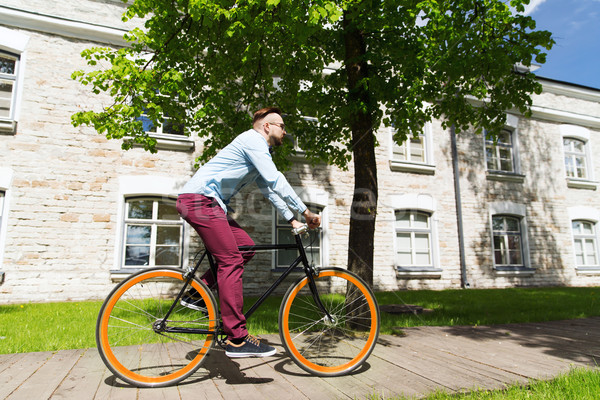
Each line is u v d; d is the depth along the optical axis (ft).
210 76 16.49
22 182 20.76
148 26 14.44
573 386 6.29
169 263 22.97
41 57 22.09
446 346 9.76
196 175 6.95
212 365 7.74
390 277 27.07
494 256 30.22
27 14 21.74
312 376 7.10
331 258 26.40
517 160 34.60
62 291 20.68
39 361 7.94
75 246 21.27
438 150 28.76
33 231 20.66
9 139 20.88
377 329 7.86
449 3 14.26
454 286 28.17
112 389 6.27
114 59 13.91
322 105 15.62
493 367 7.83
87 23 22.76
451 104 17.37
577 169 38.70
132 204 22.98
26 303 19.16
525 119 36.35
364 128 13.46
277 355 8.59
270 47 13.83
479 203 30.32
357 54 14.15
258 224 23.84
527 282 32.37
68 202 21.49
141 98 14.16
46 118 21.70
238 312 6.68
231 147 7.09
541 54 14.85
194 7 11.08
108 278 21.54
